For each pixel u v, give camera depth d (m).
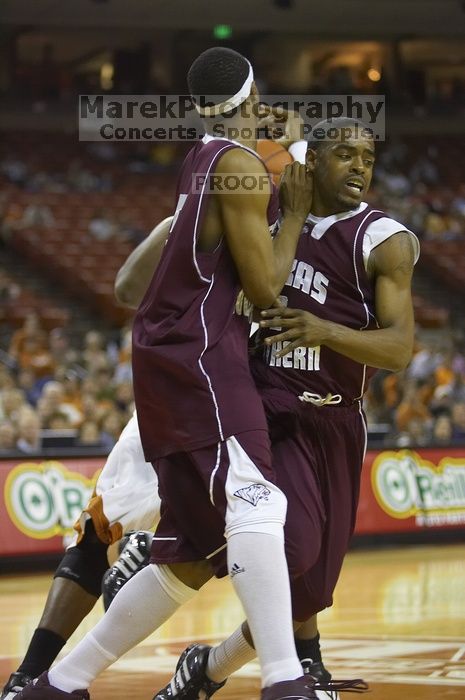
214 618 7.87
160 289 3.84
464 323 25.50
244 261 3.77
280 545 3.58
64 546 11.12
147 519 4.70
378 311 4.05
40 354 17.58
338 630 7.14
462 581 10.05
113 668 5.73
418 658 5.94
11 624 7.73
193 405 3.72
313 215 4.19
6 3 27.30
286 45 33.31
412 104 33.59
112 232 25.86
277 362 4.14
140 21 28.39
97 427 12.70
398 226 4.07
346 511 4.18
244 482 3.62
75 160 30.20
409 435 14.41
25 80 31.91
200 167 3.83
